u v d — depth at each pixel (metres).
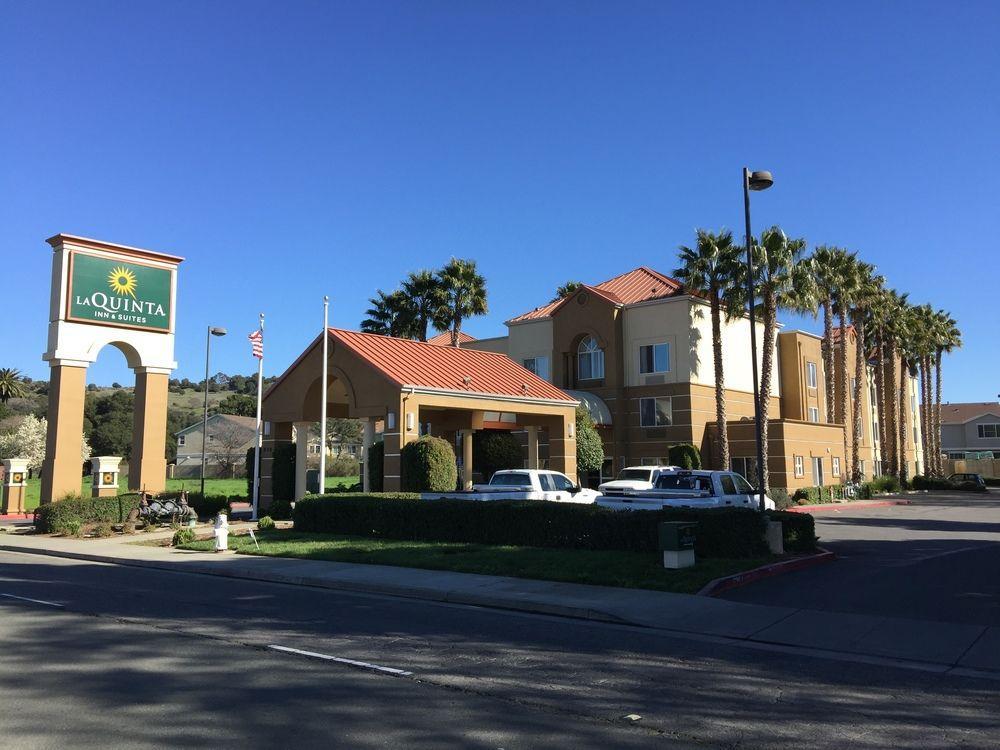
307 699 6.64
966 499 45.72
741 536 14.85
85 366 27.98
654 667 8.12
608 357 42.16
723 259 37.16
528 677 7.55
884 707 6.79
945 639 9.38
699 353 40.72
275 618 10.59
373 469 27.77
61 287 27.55
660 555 14.86
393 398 25.75
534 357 45.50
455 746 5.54
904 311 56.88
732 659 8.59
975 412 95.69
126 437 89.75
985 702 7.00
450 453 25.17
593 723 6.14
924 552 17.48
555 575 13.50
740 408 43.34
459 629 9.99
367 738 5.67
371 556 16.28
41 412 109.44
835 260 46.09
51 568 16.75
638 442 41.19
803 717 6.44
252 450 39.25
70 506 24.81
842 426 45.41
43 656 8.16
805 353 48.53
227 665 7.82
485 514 17.94
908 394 72.88
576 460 34.09
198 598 12.39
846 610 11.02
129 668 7.67
